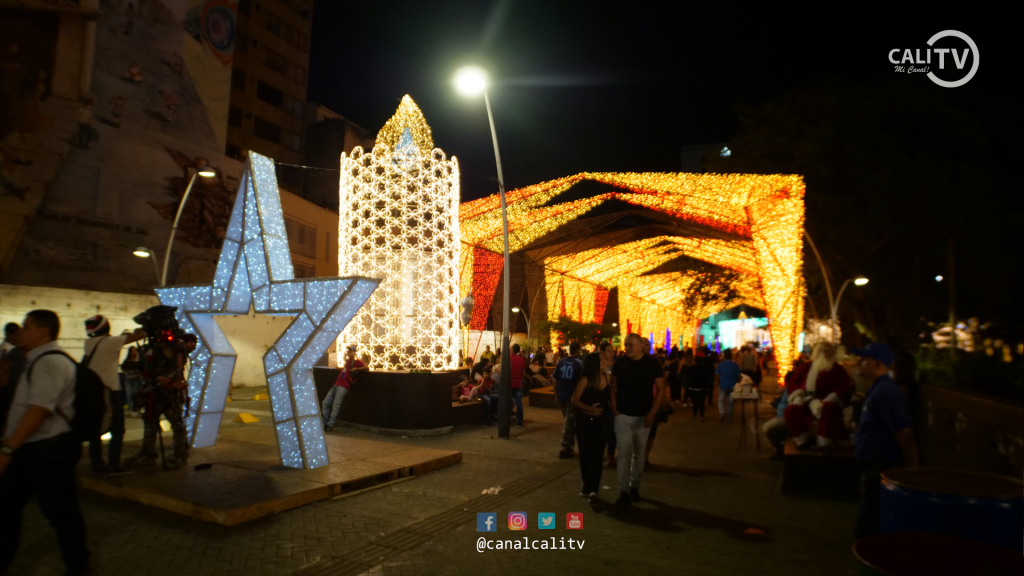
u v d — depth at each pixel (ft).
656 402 22.74
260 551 17.07
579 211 69.21
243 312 28.81
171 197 86.79
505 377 38.99
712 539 18.94
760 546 18.31
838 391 25.40
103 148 78.43
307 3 167.02
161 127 86.28
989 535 9.51
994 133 57.47
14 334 20.54
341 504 21.91
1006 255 53.21
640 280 144.56
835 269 75.00
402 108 41.52
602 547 18.10
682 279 125.80
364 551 17.31
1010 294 32.83
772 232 58.85
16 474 13.93
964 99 58.23
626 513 21.71
